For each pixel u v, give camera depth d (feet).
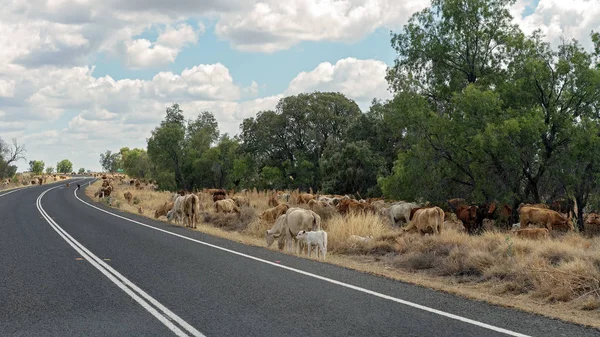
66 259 40.16
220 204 95.04
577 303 29.94
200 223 88.69
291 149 244.83
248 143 245.24
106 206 117.60
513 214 84.58
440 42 105.60
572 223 65.77
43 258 40.68
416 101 95.40
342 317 23.00
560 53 88.12
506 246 43.86
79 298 27.20
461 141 85.05
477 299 26.84
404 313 23.63
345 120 240.94
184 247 46.98
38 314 24.13
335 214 75.31
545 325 21.89
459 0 101.76
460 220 76.89
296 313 23.72
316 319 22.72
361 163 170.40
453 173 93.45
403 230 61.41
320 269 35.22
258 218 77.41
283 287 29.22
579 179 81.10
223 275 32.96
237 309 24.57
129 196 140.26
